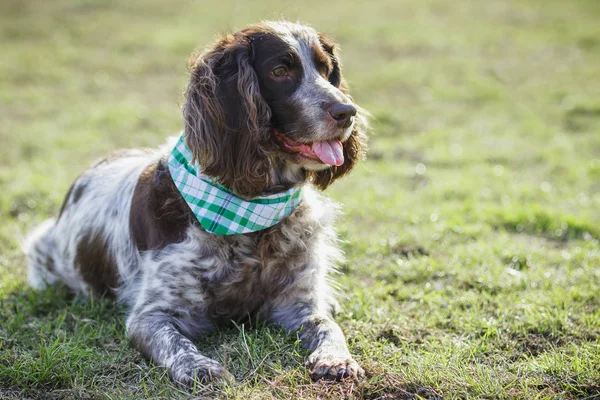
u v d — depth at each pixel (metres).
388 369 3.83
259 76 4.36
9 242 6.52
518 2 23.14
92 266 5.14
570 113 11.97
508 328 4.52
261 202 4.35
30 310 4.94
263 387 3.67
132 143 10.23
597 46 17.36
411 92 13.57
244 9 21.67
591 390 3.67
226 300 4.45
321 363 3.77
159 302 4.34
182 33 18.36
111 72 15.12
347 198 7.73
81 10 21.14
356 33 18.67
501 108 12.39
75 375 3.87
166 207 4.45
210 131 4.24
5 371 3.85
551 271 5.58
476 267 5.68
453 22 20.30
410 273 5.62
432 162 9.38
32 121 11.45
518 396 3.57
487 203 7.56
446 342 4.32
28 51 16.52
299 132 4.31
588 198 7.75
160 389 3.70
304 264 4.55
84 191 5.48
